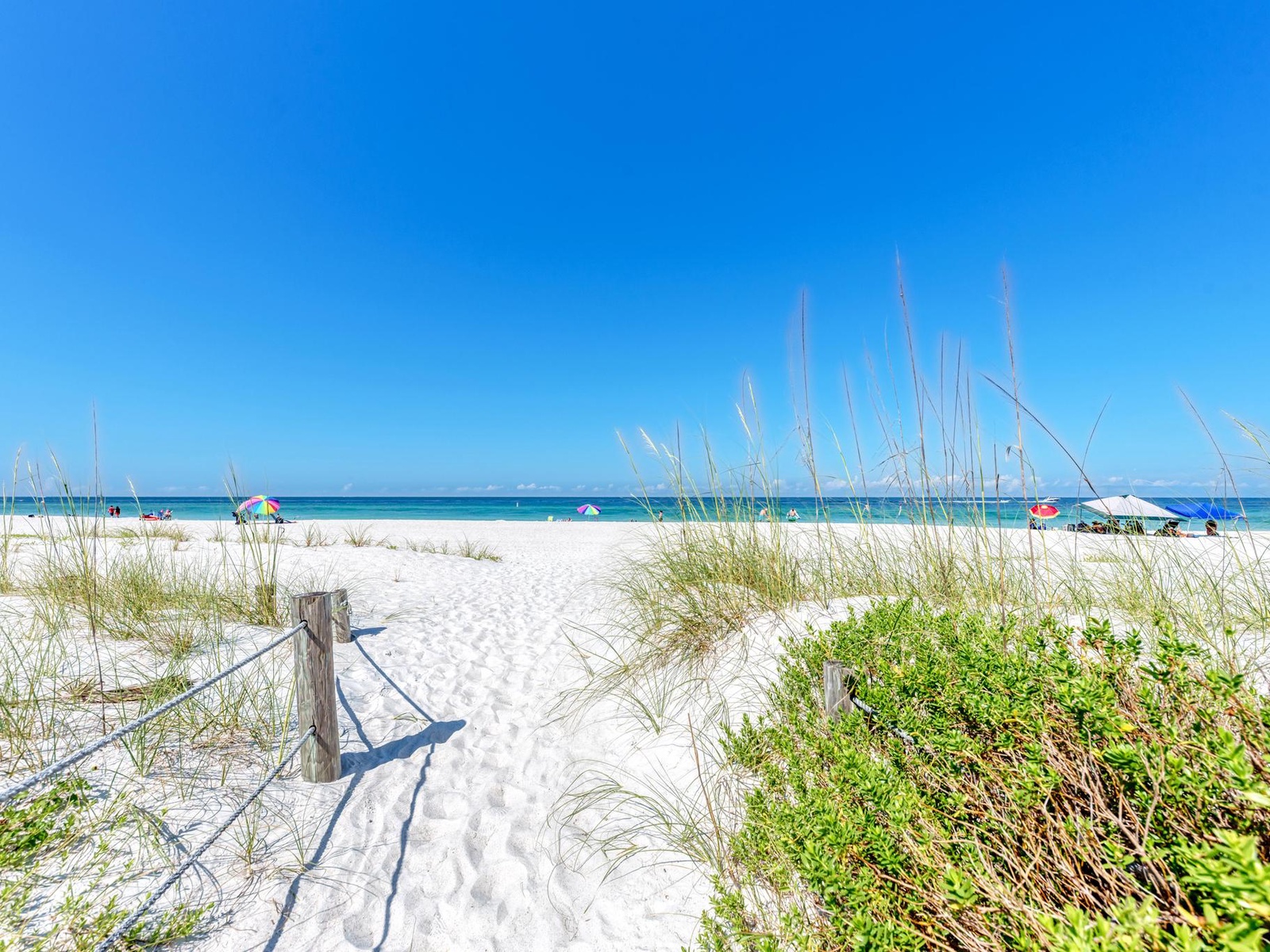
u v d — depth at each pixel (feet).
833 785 6.61
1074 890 4.42
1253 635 10.44
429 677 15.21
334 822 8.76
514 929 7.06
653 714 11.67
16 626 14.14
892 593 14.07
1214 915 3.07
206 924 6.57
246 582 18.95
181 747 9.65
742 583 14.83
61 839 7.14
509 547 49.24
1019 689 5.80
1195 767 4.50
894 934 4.27
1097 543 15.37
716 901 6.35
